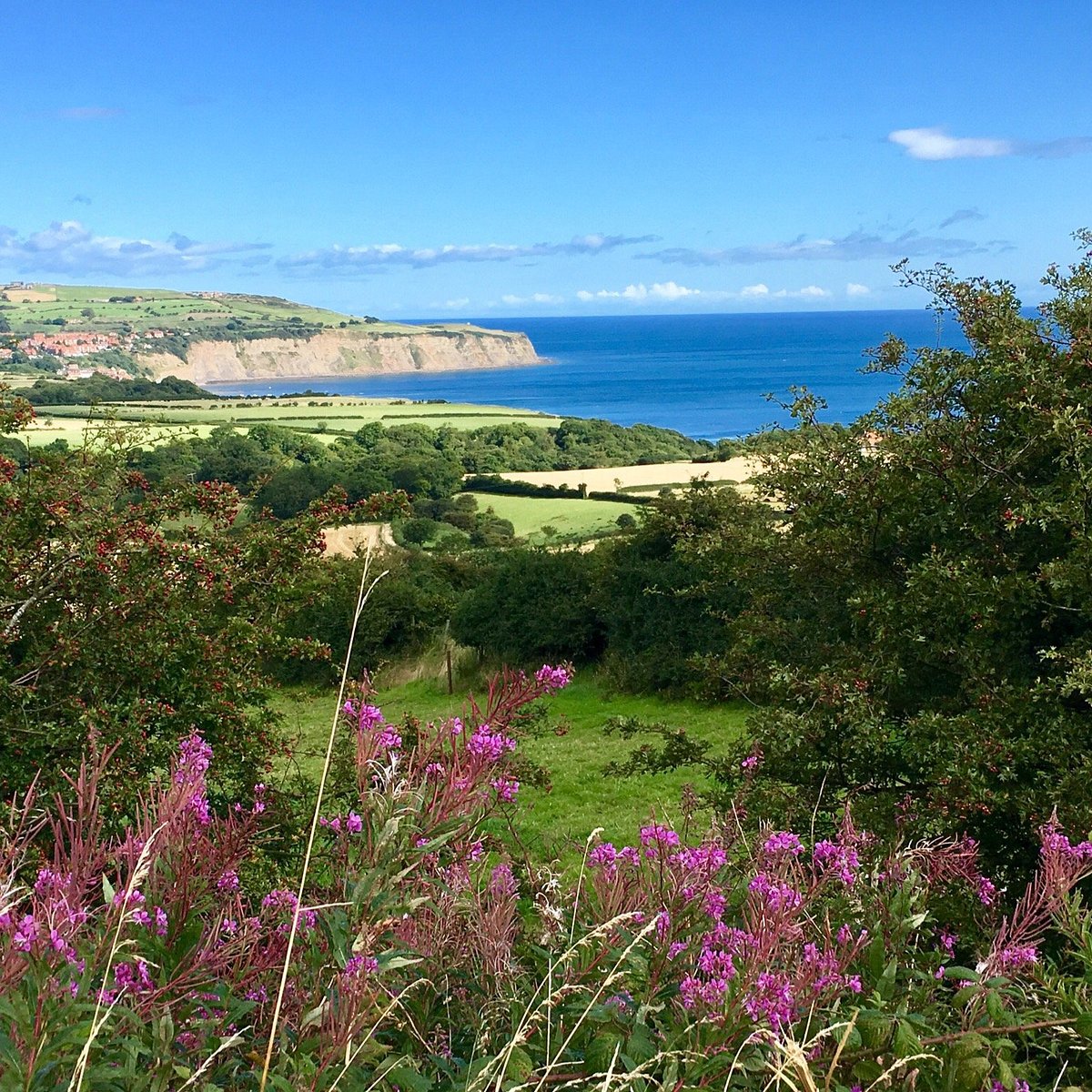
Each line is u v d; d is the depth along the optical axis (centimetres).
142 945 225
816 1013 258
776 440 848
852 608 764
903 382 810
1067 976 330
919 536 773
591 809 1591
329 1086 204
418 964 250
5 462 852
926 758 647
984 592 652
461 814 261
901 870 324
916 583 687
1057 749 604
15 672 790
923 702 745
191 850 249
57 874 233
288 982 242
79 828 252
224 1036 223
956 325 804
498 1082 214
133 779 728
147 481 943
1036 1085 278
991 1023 267
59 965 206
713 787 898
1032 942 326
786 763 720
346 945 231
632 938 262
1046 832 354
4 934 211
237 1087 221
